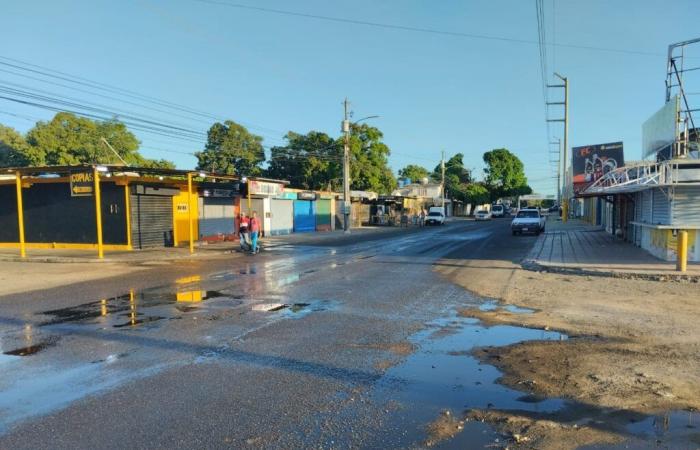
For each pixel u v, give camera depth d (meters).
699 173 14.95
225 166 52.84
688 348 6.57
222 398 4.98
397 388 5.25
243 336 7.33
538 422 4.39
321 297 10.46
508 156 94.38
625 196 23.16
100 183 22.47
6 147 45.97
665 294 10.67
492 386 5.28
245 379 5.52
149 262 17.91
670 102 17.50
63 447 4.01
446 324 8.06
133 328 7.85
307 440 4.10
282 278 13.27
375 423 4.41
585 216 52.34
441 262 16.86
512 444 4.00
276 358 6.28
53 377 5.62
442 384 5.36
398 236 31.59
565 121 45.34
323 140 53.19
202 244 25.19
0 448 4.00
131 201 22.11
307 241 27.41
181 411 4.68
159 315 8.78
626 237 23.97
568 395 5.00
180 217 24.86
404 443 4.04
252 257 19.20
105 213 22.53
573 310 9.09
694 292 10.91
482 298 10.34
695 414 4.54
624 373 5.60
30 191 23.86
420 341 7.05
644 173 17.23
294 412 4.65
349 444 4.03
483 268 15.24
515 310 9.13
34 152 43.31
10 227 24.45
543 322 8.15
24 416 4.61
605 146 41.16
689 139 19.50
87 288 11.91
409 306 9.52
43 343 7.02
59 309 9.42
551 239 25.75
